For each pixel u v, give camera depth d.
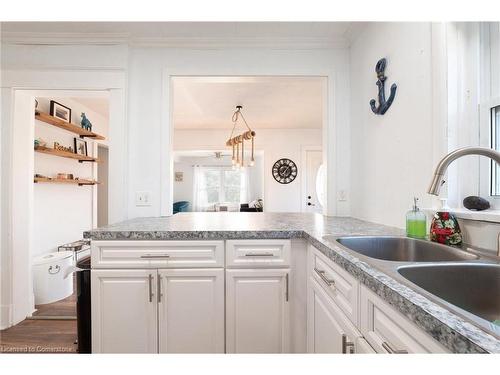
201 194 9.64
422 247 1.17
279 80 2.24
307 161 5.39
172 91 2.21
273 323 1.44
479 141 1.18
